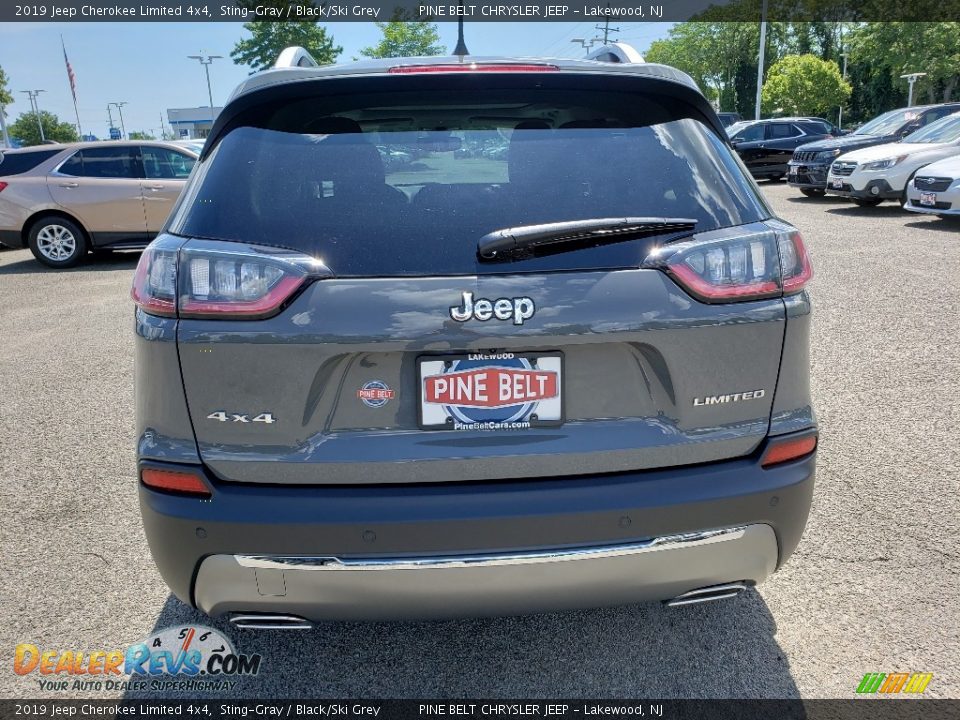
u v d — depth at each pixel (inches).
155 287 72.2
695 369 73.7
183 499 73.1
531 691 88.9
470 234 72.1
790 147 797.9
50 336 265.1
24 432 172.7
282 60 92.4
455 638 98.9
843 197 590.9
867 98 2422.5
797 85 2087.8
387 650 96.8
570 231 70.4
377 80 80.6
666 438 74.4
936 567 110.0
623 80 83.2
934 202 419.8
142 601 107.3
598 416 73.3
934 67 1807.3
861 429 158.4
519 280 70.2
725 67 2901.1
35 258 459.8
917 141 516.4
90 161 422.0
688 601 80.7
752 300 74.7
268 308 69.4
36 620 103.3
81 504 136.3
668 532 73.9
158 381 72.9
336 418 71.7
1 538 124.6
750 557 77.7
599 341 71.1
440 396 71.4
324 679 91.9
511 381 71.7
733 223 76.0
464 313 69.3
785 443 77.4
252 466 72.4
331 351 69.6
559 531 72.2
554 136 81.0
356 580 72.4
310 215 73.4
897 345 213.0
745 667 91.6
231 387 71.2
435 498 71.5
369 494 71.7
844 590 105.5
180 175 430.6
